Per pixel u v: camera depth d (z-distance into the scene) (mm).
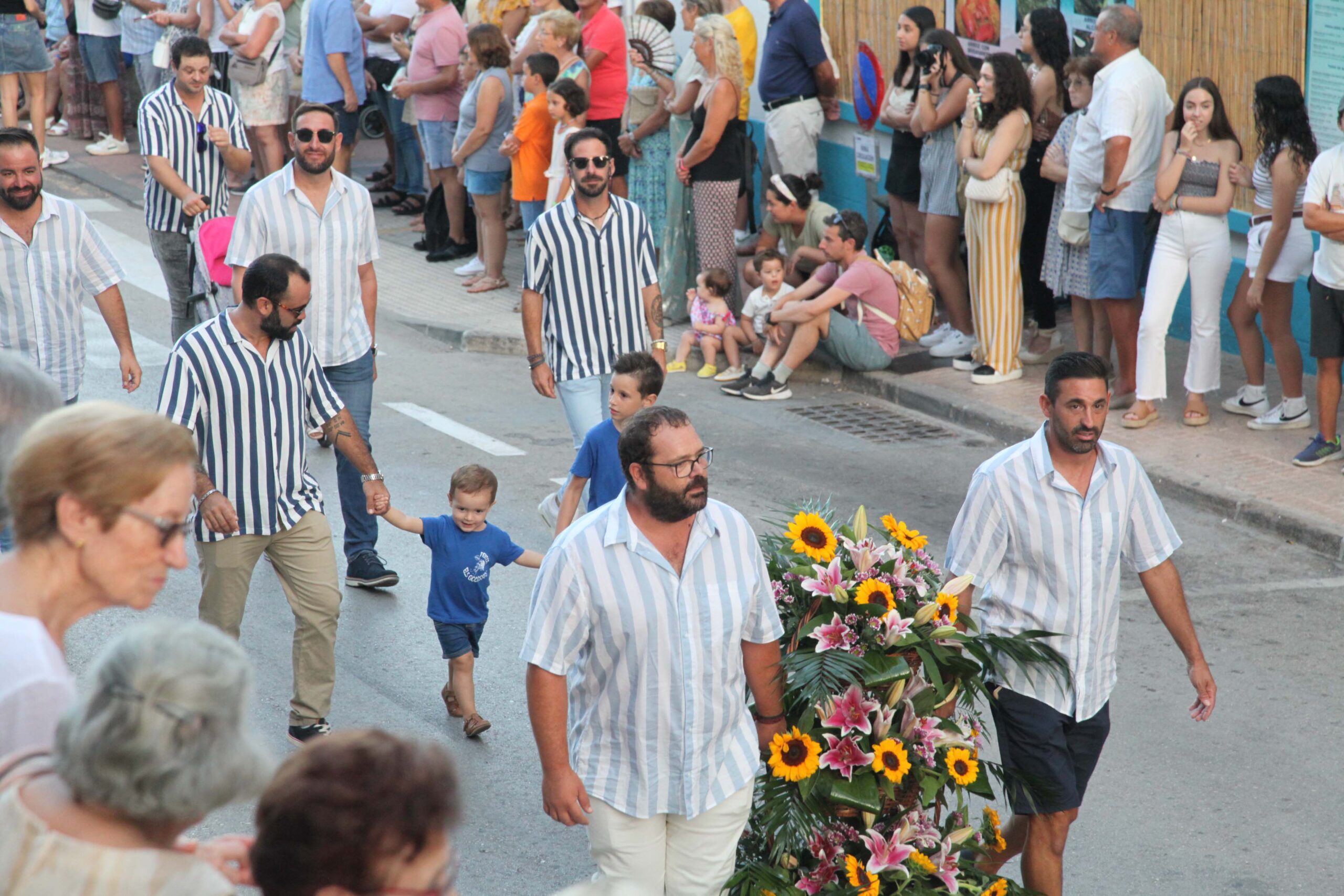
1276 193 34094
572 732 15852
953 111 41719
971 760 16062
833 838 16156
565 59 48688
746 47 49125
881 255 47844
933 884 16438
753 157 47281
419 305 51719
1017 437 38062
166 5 69500
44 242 26359
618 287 29312
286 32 65125
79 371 27438
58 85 82000
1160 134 36656
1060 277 39719
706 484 14672
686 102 46438
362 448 22922
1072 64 38625
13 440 12250
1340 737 22922
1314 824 20484
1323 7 37938
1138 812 20828
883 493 34469
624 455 14680
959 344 43594
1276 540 31359
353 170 70375
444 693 23656
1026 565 17453
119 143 76375
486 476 22812
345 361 28734
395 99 62812
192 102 37281
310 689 22281
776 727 16172
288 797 7793
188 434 10234
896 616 16016
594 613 14938
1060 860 17953
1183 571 29859
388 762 7938
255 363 21203
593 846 15656
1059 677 17250
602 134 28641
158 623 8703
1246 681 24859
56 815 8391
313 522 22062
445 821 7977
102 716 8156
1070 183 37906
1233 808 20906
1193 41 41531
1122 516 17422
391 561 30156
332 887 7707
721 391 43125
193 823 8555
